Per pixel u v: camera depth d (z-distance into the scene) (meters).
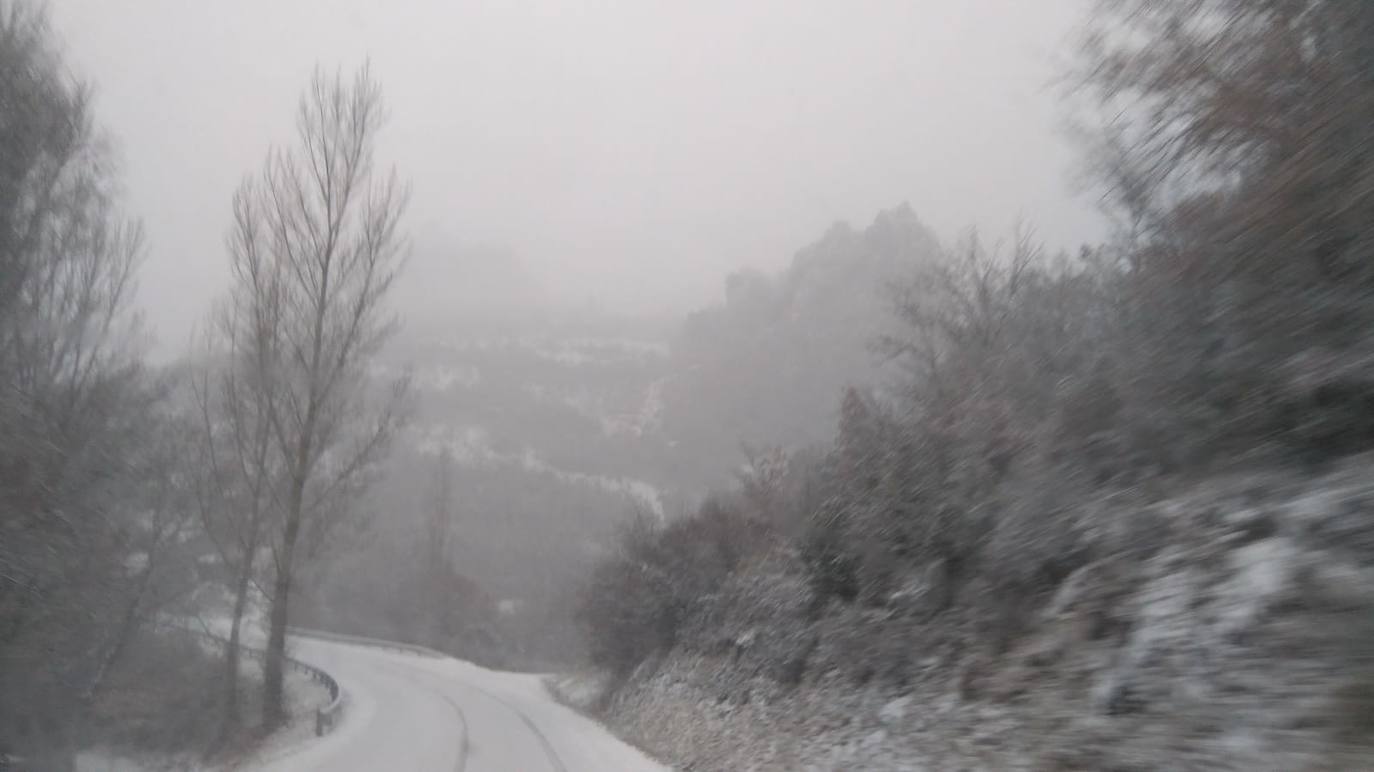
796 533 17.73
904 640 12.08
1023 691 8.89
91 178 14.62
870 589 14.20
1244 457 7.68
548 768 15.46
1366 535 6.11
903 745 10.21
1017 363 12.95
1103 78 8.24
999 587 10.55
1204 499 7.91
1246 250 7.07
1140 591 7.96
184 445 18.97
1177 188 8.21
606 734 22.08
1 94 12.34
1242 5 7.25
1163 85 7.77
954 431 12.87
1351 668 5.63
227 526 21.11
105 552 14.31
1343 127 6.37
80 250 14.52
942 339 17.91
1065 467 10.06
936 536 12.37
